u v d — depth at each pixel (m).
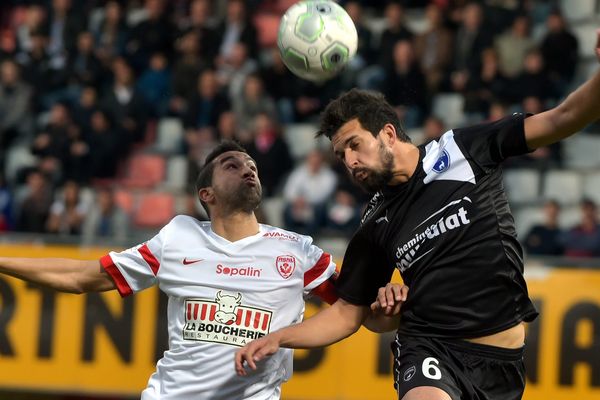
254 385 17.17
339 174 39.62
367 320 17.70
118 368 29.38
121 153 44.75
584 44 47.47
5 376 29.67
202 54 46.56
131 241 29.55
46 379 29.56
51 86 48.72
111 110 45.22
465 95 41.94
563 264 27.83
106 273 17.78
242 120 43.62
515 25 43.44
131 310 29.44
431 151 16.09
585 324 27.56
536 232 36.12
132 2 53.25
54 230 39.97
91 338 29.52
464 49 43.66
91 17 51.78
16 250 29.72
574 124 14.82
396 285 16.31
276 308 17.31
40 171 41.06
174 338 17.53
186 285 17.42
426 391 15.60
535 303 27.83
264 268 17.33
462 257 15.77
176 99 45.84
